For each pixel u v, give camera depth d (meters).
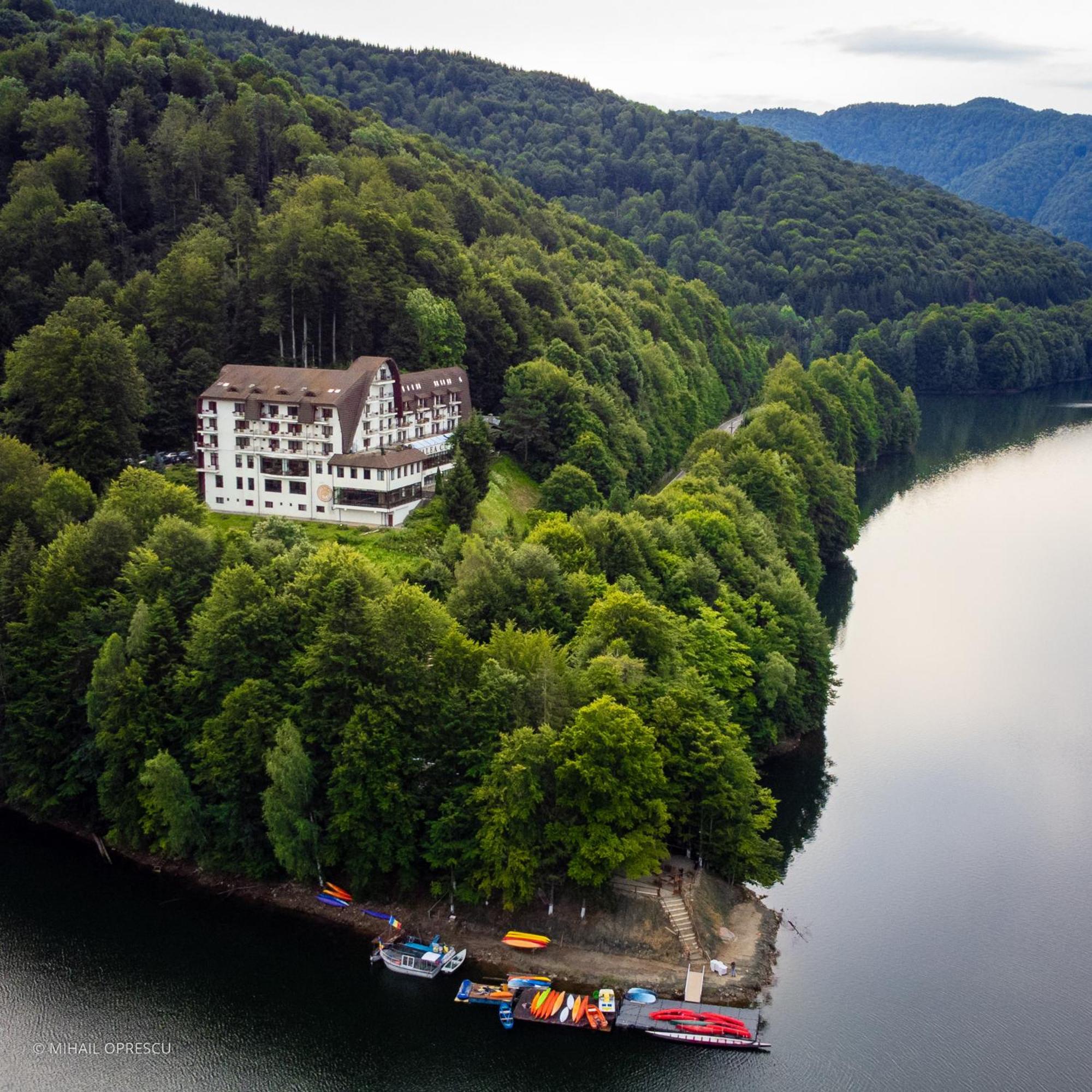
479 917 105.94
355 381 172.75
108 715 113.25
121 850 119.19
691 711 111.00
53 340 170.88
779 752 142.88
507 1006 95.19
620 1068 91.38
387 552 159.25
